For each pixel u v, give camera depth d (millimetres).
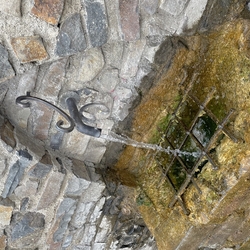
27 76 1332
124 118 1671
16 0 1065
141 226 2139
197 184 1322
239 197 1229
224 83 1258
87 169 1733
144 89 1583
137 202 1754
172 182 1531
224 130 1194
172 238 1473
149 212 1665
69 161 1669
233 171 1155
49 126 1540
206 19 1396
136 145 1767
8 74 1213
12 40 1142
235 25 1258
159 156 1679
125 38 1334
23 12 1105
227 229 1454
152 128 1666
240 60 1189
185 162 1467
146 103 1631
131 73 1504
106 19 1259
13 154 1392
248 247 1702
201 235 1441
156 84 1563
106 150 1806
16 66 1214
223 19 1327
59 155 1654
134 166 1871
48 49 1217
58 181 1577
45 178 1554
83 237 1949
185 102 1505
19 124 1485
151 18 1330
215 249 1678
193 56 1458
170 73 1519
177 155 1505
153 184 1686
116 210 1930
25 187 1527
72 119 1222
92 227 1935
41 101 1188
